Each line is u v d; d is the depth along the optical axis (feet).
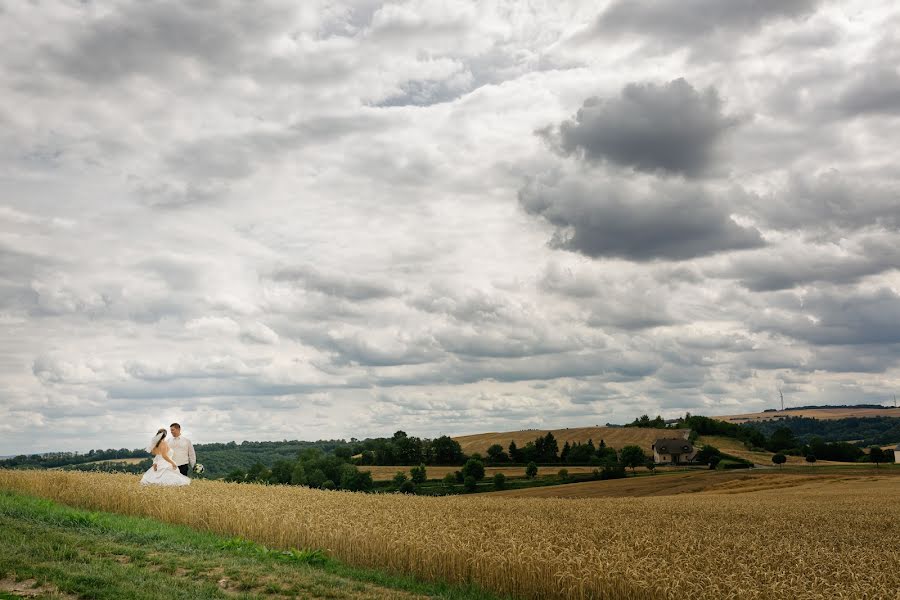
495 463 494.59
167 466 79.56
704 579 44.68
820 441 583.99
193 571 42.27
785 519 105.60
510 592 46.98
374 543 52.75
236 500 65.92
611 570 44.45
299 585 41.39
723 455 542.98
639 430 584.40
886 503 153.48
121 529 53.67
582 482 378.94
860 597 44.93
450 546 50.55
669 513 104.27
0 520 50.98
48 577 36.47
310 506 68.59
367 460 497.05
